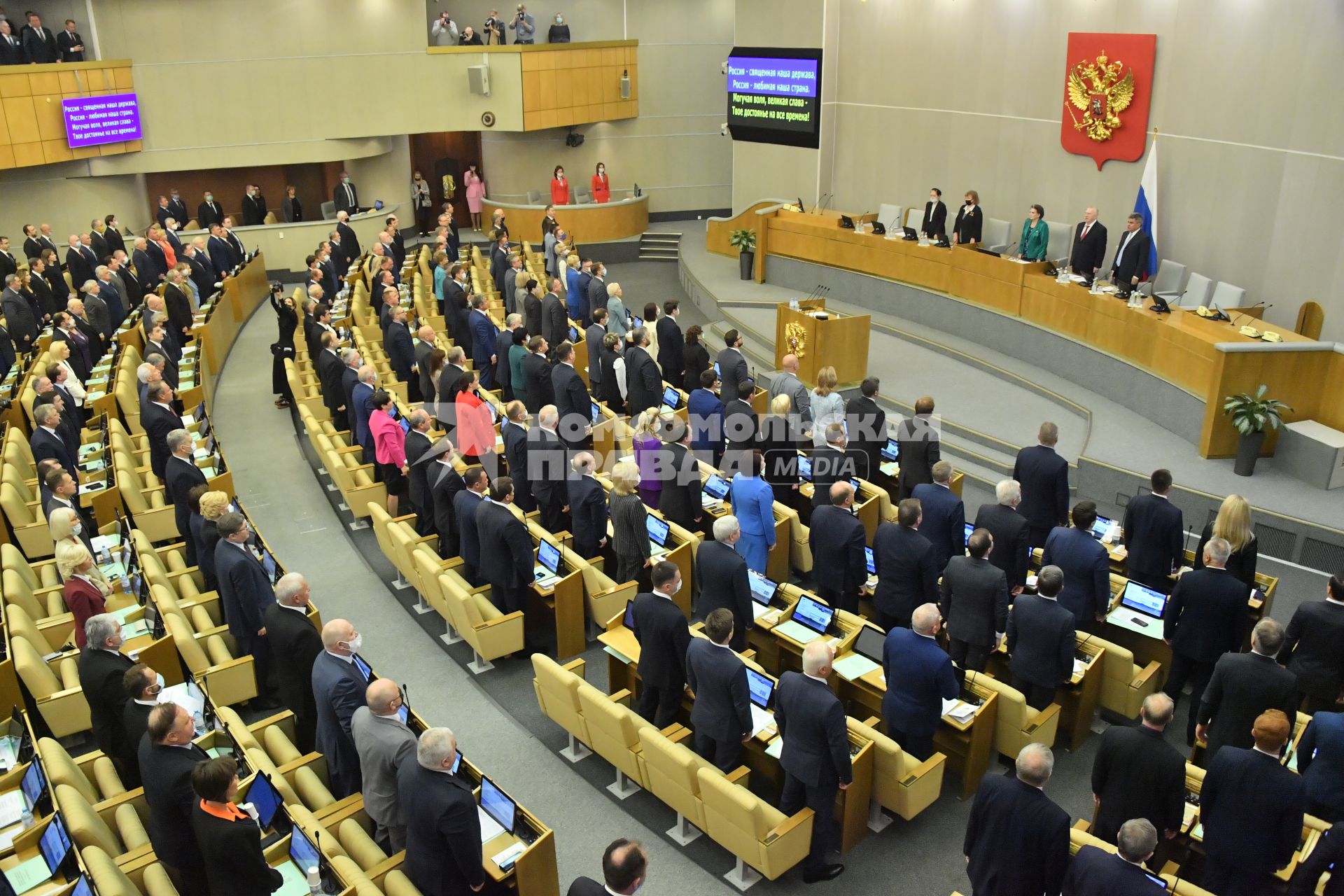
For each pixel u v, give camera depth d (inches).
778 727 252.8
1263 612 326.3
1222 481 438.9
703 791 242.7
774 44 870.4
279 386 582.2
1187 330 486.3
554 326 590.2
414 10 916.6
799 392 437.4
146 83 844.6
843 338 566.3
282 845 220.8
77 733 289.9
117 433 432.8
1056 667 274.8
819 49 827.4
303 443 538.3
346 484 424.8
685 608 364.5
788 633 311.4
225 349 685.3
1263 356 442.0
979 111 712.4
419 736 244.5
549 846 224.7
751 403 490.6
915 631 255.1
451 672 343.9
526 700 329.4
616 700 297.3
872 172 825.5
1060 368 581.3
